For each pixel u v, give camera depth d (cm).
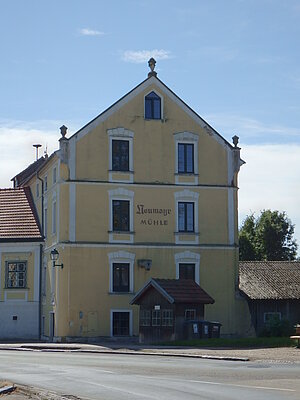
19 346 3934
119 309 4431
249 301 4619
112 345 3909
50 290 4675
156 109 4656
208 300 4009
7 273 5012
